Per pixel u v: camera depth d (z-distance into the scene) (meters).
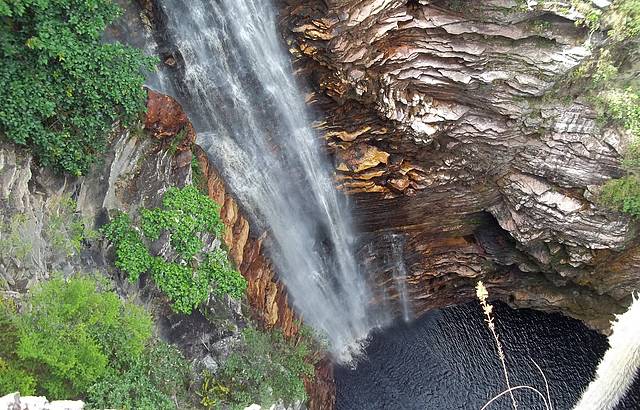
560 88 17.11
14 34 11.07
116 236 12.89
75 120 12.02
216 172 15.56
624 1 15.54
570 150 18.09
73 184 12.70
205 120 15.80
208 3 14.62
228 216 15.34
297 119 17.44
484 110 17.86
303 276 19.72
